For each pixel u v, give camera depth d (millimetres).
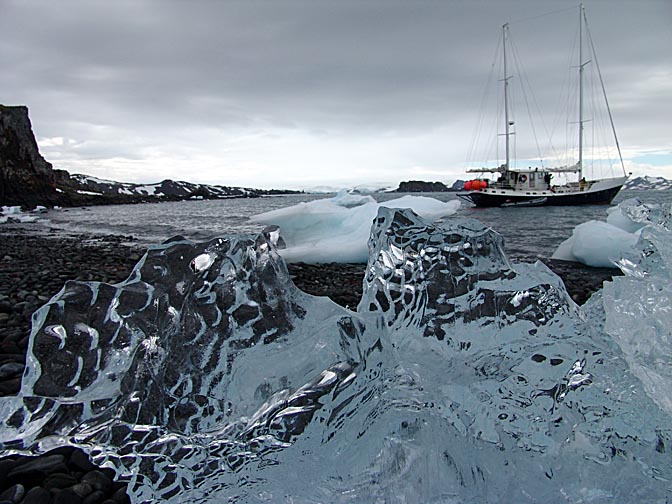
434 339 1973
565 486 1426
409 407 1484
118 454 1326
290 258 9133
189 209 34781
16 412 1229
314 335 1566
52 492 1767
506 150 37094
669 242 1905
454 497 1359
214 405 1460
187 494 1341
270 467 1387
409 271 2105
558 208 27125
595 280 7086
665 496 1389
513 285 1971
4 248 12180
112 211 34938
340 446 1417
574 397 1608
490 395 1621
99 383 1306
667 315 1771
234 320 1600
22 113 49406
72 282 1383
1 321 4270
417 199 12078
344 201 18062
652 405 1575
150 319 1415
